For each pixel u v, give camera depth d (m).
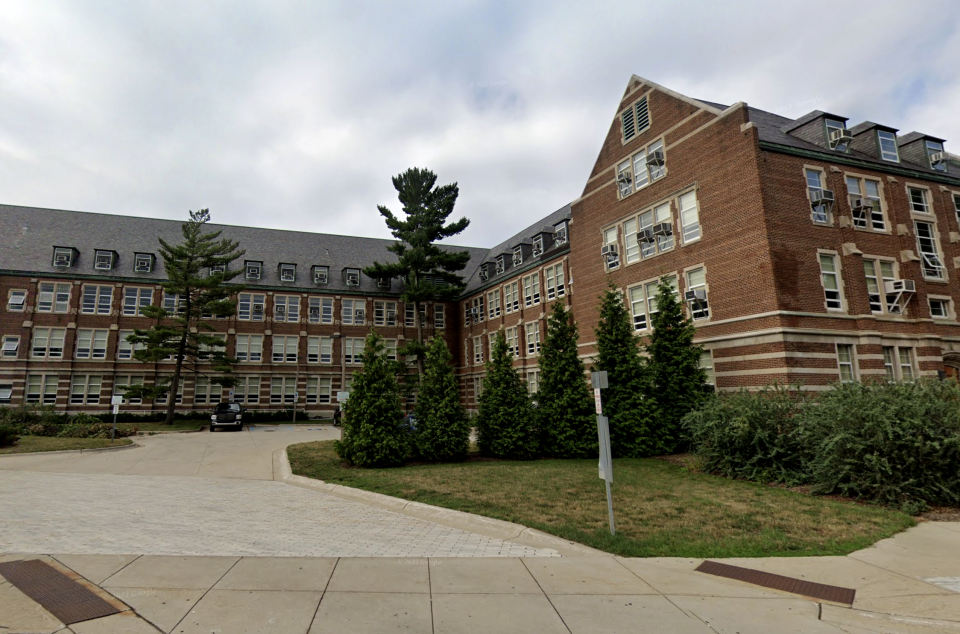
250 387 45.44
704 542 8.37
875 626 5.44
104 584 5.97
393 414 17.33
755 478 13.72
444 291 42.25
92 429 27.36
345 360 48.47
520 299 40.91
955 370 22.95
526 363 39.84
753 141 20.56
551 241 38.84
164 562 6.84
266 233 52.03
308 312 48.16
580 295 29.61
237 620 5.11
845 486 11.55
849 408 12.11
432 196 42.31
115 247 44.12
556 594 6.07
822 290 20.48
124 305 42.28
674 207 23.98
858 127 24.56
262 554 7.38
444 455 18.19
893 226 22.86
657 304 20.67
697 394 18.92
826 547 8.20
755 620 5.49
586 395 19.70
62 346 40.25
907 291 21.83
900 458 11.12
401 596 5.88
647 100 25.92
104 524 9.04
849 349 20.62
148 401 41.47
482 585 6.30
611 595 6.08
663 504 11.02
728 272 21.30
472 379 48.69
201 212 38.75
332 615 5.30
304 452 20.20
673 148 24.22
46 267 40.78
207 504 11.20
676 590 6.30
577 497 11.70
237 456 20.17
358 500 12.01
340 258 52.28
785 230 20.25
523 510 10.44
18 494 11.81
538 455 19.38
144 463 18.20
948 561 7.53
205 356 38.06
